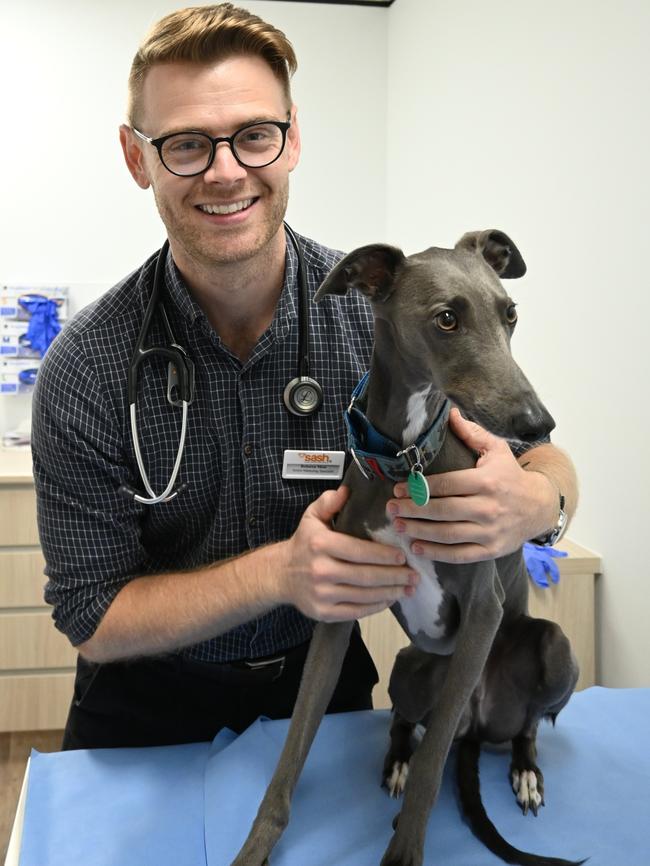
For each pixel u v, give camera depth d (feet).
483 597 3.84
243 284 4.34
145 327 4.40
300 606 3.94
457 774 4.00
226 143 4.04
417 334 3.64
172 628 4.25
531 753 4.17
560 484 4.50
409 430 3.79
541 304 8.01
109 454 4.42
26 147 10.92
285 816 3.53
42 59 10.82
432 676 4.26
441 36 9.95
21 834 3.70
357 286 3.86
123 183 11.16
